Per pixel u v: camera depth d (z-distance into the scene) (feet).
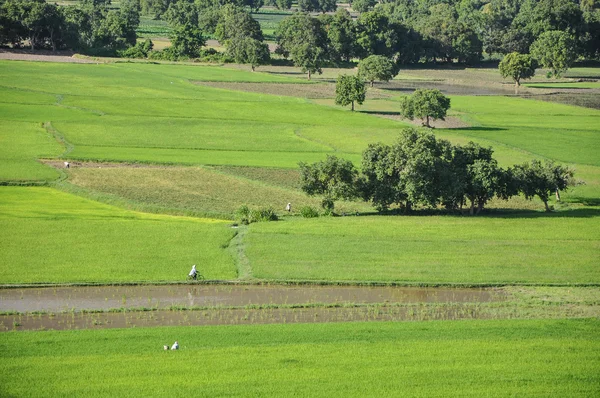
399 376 235.81
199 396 221.87
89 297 312.91
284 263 355.56
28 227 400.06
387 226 419.54
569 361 248.73
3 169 524.52
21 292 316.81
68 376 233.35
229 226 419.54
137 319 289.94
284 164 568.41
